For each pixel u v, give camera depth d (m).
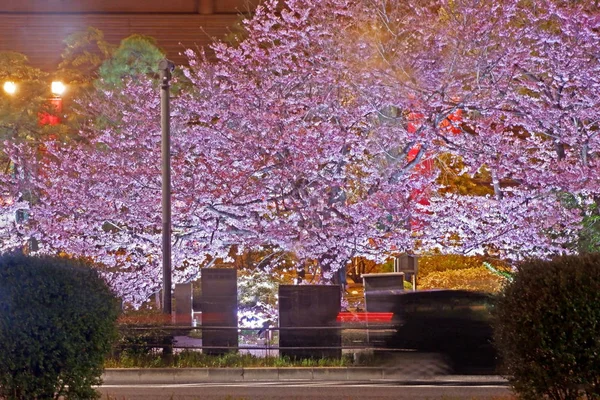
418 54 19.50
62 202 19.67
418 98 19.06
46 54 34.38
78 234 19.81
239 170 19.50
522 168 19.08
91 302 6.47
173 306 19.58
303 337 13.37
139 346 13.12
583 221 18.75
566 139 19.06
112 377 12.02
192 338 15.34
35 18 34.50
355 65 19.41
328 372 12.01
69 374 6.32
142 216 19.25
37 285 6.14
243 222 19.31
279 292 13.88
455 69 19.44
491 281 18.92
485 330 11.32
